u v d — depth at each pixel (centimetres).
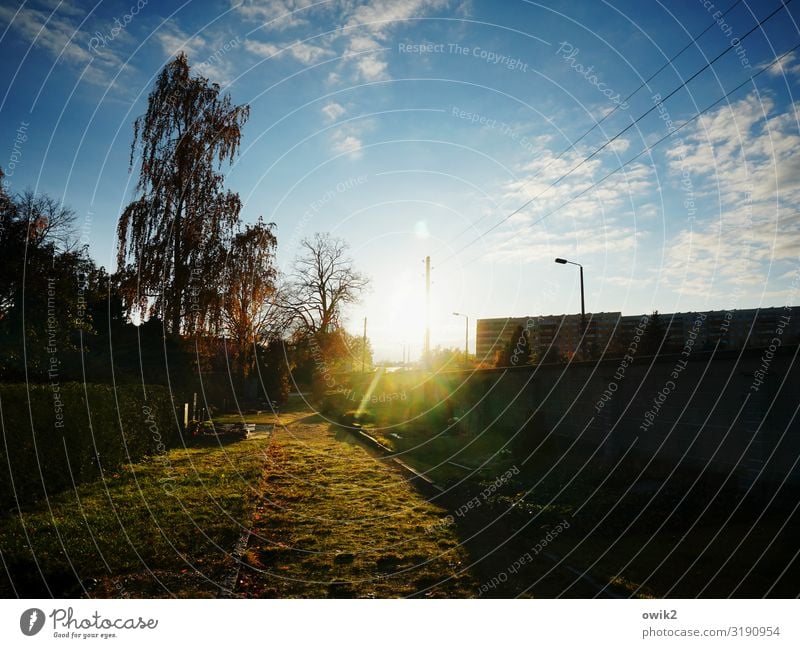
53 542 652
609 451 1178
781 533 669
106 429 1173
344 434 2178
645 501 823
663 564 618
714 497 798
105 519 771
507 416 1744
